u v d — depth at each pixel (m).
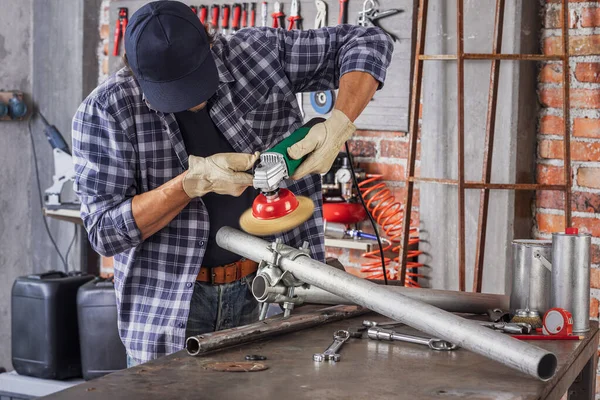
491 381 1.27
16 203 3.94
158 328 1.78
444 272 2.97
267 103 1.91
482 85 2.83
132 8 3.67
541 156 2.90
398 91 3.11
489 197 2.85
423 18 2.82
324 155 1.58
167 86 1.54
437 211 2.97
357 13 3.16
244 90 1.86
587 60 2.77
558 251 1.59
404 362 1.38
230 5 3.43
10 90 3.87
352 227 3.31
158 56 1.51
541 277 1.64
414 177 2.86
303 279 1.56
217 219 1.85
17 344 3.42
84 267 3.92
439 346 1.46
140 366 1.35
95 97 1.70
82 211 1.73
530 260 1.65
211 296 1.87
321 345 1.49
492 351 1.29
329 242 3.09
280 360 1.39
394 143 3.23
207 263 1.85
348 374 1.30
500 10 2.72
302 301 1.68
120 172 1.71
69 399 1.18
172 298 1.80
